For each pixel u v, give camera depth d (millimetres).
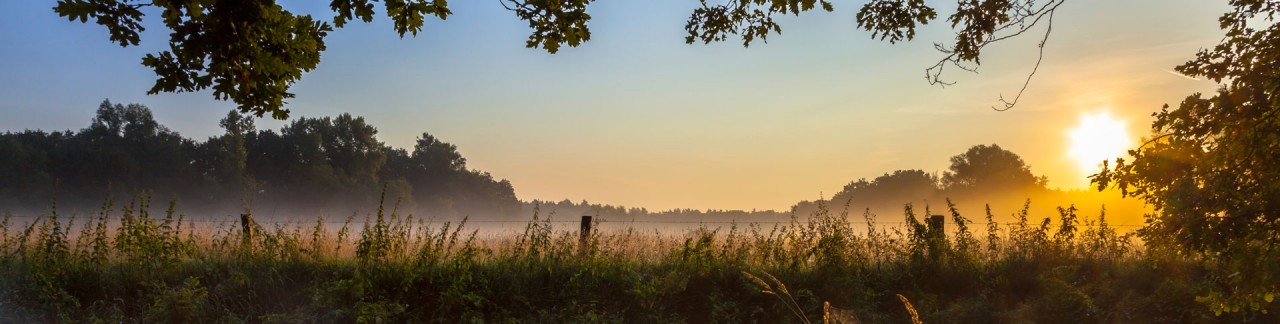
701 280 11250
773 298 10875
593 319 10117
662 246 13422
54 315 9641
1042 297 11156
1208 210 6906
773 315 10742
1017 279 11789
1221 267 7965
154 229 10922
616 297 10906
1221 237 6805
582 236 12492
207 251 11727
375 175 98375
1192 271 11023
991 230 13023
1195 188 6984
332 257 11711
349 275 10711
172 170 81312
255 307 10102
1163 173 7062
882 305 11406
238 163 86250
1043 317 10711
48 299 9734
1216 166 6969
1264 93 6719
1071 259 12180
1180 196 6969
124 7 5520
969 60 8312
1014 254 12398
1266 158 6770
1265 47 6809
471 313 10148
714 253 11875
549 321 10172
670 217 60156
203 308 9617
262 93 6039
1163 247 7512
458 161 124312
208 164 87250
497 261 11516
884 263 12422
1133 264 11773
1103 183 7562
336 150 96250
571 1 6945
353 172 94625
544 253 11648
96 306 9867
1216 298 7727
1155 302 10398
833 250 11734
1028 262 12133
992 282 11742
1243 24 6977
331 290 10125
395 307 9914
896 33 9328
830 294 11180
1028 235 12844
